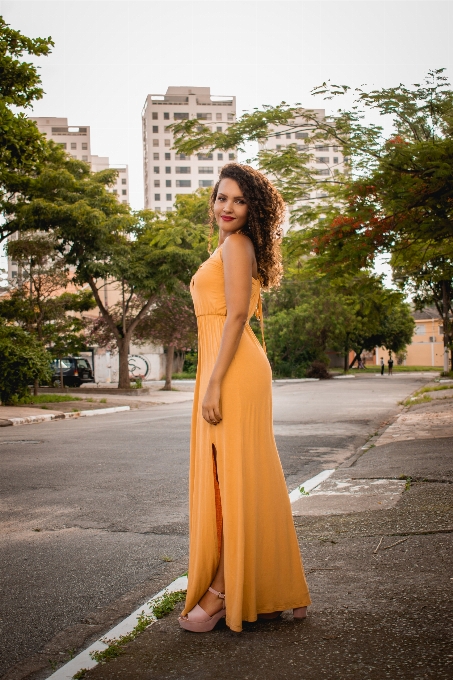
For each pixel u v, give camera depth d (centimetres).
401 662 214
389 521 416
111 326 3059
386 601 271
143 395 2894
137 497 572
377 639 233
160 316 3312
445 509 439
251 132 1142
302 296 4472
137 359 4594
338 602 274
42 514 511
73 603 311
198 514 259
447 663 212
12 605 310
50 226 2666
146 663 225
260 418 256
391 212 1105
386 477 609
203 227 2894
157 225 2997
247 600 248
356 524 415
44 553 399
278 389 3066
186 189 14438
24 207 2528
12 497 585
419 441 906
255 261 262
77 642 265
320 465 767
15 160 1733
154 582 338
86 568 366
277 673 211
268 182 271
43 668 241
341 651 225
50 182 2700
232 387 250
